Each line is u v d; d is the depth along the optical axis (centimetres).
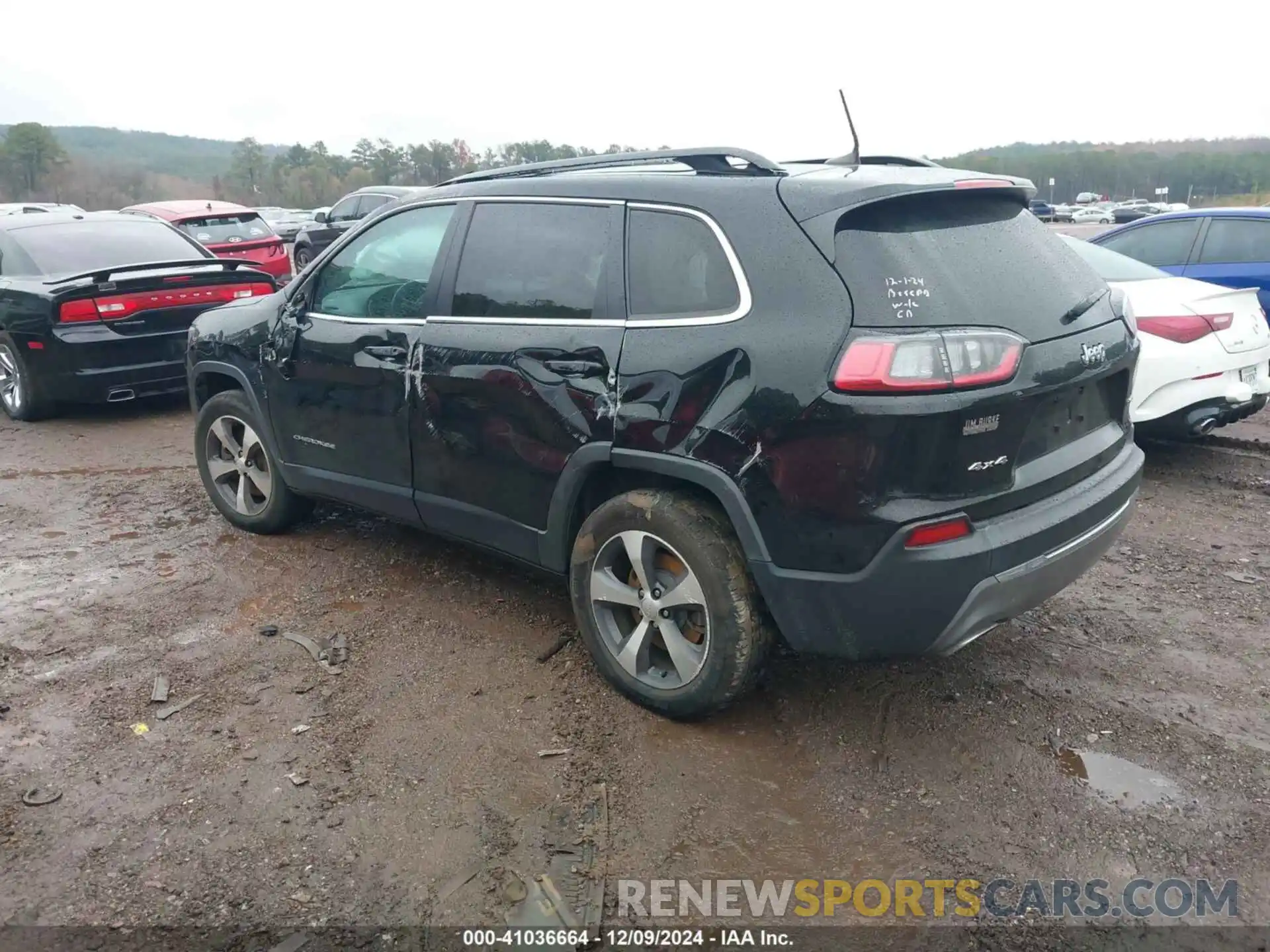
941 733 327
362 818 285
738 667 307
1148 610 417
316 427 434
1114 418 342
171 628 403
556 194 346
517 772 307
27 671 367
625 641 341
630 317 318
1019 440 286
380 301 404
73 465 647
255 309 470
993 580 280
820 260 280
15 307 730
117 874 263
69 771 306
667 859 271
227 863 267
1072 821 285
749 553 294
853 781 303
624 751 317
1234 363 571
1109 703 344
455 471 375
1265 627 400
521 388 341
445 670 369
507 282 355
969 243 296
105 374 717
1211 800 293
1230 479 588
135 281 717
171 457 666
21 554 485
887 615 281
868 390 264
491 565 465
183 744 321
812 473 276
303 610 420
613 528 327
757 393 283
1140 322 575
